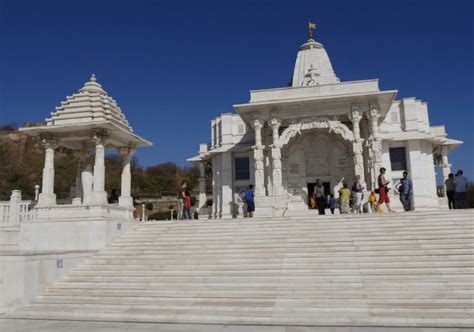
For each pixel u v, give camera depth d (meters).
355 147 23.86
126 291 11.89
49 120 18.19
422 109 30.55
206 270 12.77
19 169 65.69
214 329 8.62
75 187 21.39
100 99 18.52
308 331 8.22
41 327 9.29
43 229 16.78
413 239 13.37
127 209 19.20
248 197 21.42
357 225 15.13
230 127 31.94
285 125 26.91
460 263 11.54
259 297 10.70
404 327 8.42
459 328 8.27
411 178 27.81
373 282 11.05
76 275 13.41
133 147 20.70
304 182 27.89
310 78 29.48
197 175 91.69
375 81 24.50
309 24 35.03
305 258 12.83
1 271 11.53
